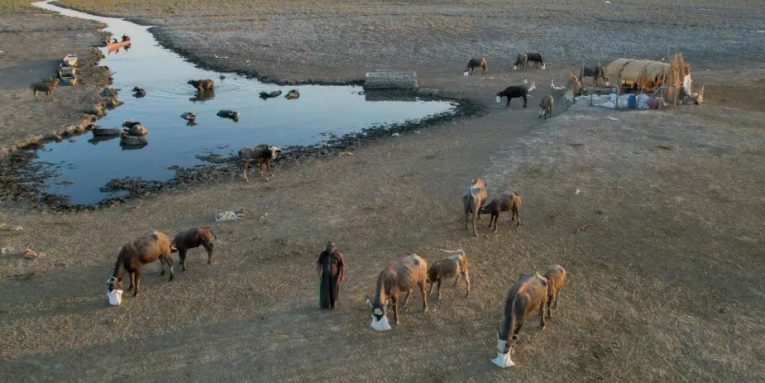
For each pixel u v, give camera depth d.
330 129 34.06
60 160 29.22
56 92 40.69
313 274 17.38
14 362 13.55
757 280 16.61
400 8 77.25
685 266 17.39
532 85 41.25
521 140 29.03
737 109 34.22
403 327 14.67
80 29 65.62
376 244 19.20
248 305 15.78
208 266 17.98
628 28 64.00
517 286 13.35
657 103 34.28
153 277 17.41
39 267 17.98
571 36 60.19
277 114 37.38
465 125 33.75
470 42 57.44
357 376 12.93
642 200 21.75
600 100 36.25
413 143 30.67
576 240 19.11
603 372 13.00
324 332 14.49
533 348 13.80
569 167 25.03
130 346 14.12
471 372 13.01
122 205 23.55
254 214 21.75
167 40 60.59
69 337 14.49
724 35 59.75
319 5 80.06
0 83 42.19
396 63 50.34
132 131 32.66
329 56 52.66
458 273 15.66
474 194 19.27
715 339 14.10
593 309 15.30
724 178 23.73
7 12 75.50
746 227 19.62
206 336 14.45
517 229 19.97
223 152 30.44
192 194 24.47
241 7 78.88
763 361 13.33
